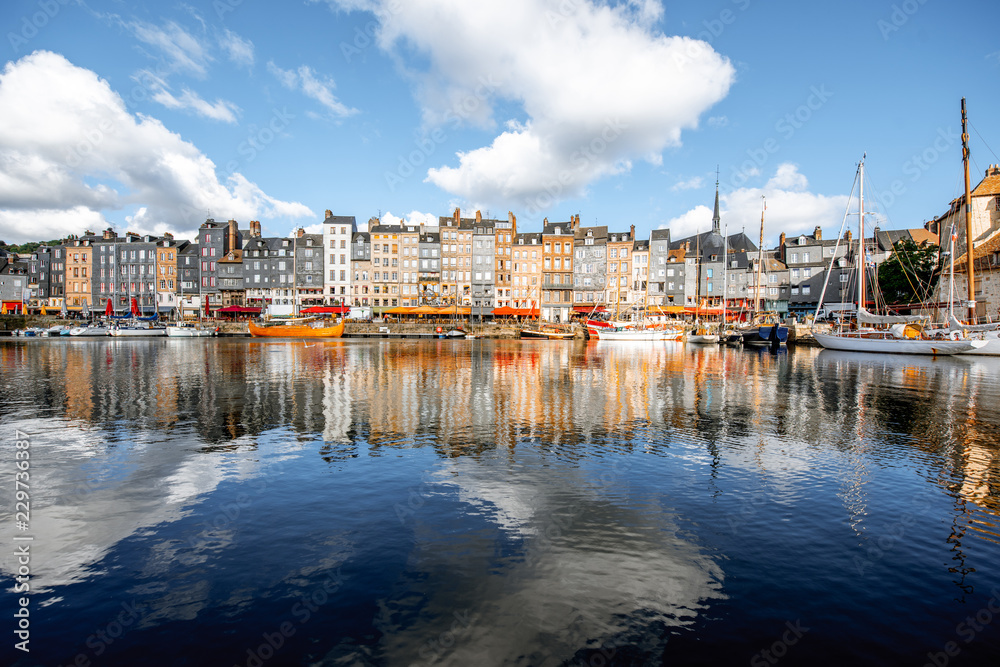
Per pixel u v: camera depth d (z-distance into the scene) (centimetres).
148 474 910
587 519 729
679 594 546
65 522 713
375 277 8550
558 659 447
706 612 516
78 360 3225
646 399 1750
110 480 880
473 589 552
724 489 850
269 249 8744
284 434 1212
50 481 873
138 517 729
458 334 7031
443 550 636
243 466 959
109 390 1903
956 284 4506
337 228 8531
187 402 1652
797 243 8075
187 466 957
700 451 1079
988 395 1878
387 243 8538
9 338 6212
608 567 598
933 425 1350
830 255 7606
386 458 1013
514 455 1039
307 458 1011
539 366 3019
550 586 559
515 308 8194
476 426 1308
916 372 2711
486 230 8581
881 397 1827
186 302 8756
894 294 5528
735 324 5744
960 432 1270
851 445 1136
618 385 2125
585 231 9094
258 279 8650
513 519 727
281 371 2617
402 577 574
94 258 9081
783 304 7881
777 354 4138
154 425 1305
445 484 864
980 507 782
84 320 7138
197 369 2688
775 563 612
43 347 4622
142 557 617
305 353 4028
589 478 899
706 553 634
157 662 442
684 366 3064
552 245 8712
